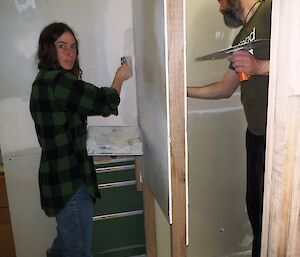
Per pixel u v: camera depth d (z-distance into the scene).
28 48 1.61
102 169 1.68
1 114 1.66
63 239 1.43
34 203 1.80
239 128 1.65
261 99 1.36
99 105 1.26
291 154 0.46
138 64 1.53
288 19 0.43
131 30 1.69
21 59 1.61
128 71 1.59
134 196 1.74
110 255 1.78
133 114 1.80
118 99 1.34
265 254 0.56
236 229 1.77
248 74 1.20
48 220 1.83
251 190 1.54
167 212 1.02
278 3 0.45
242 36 1.39
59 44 1.31
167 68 0.86
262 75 1.29
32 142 1.72
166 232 1.73
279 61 0.46
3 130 1.68
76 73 1.48
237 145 1.66
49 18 1.60
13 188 1.75
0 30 1.56
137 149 1.50
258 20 1.29
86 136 1.48
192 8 1.45
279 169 0.49
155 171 1.23
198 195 1.67
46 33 1.31
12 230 1.80
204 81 1.57
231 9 1.41
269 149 0.51
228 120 1.62
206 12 1.46
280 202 0.50
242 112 1.63
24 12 1.56
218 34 1.50
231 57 1.21
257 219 1.53
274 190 0.51
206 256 1.76
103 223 1.74
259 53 1.25
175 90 0.88
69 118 1.31
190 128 1.59
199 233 1.73
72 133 1.33
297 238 0.49
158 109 1.06
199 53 1.52
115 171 1.70
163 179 1.06
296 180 0.47
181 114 0.90
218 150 1.64
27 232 1.83
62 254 1.62
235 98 1.61
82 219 1.40
